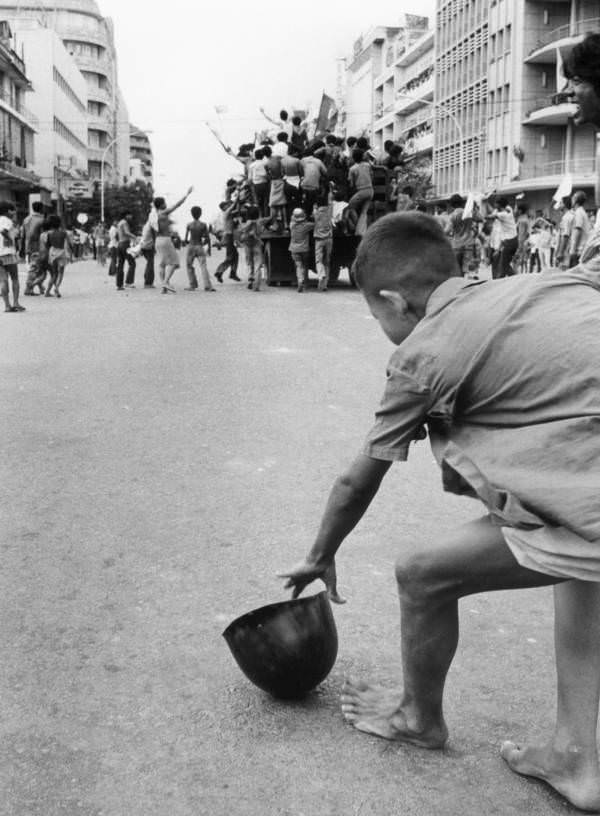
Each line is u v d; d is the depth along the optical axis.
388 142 19.95
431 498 5.41
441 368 2.39
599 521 2.14
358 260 2.63
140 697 3.18
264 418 7.33
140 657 3.46
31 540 4.65
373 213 19.53
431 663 2.76
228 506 5.18
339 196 19.12
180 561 4.36
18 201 70.88
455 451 2.42
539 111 52.59
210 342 11.39
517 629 3.72
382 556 4.46
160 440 6.64
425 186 67.56
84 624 3.72
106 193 91.75
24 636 3.62
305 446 6.50
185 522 4.91
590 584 2.56
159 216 18.89
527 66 55.22
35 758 2.83
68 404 7.85
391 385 2.49
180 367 9.62
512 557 2.51
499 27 59.03
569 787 2.60
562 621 2.61
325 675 3.12
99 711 3.09
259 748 2.88
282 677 3.04
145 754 2.85
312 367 9.59
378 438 2.54
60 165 92.06
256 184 19.16
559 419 2.27
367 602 3.93
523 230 25.56
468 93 66.44
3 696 3.18
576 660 2.60
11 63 62.78
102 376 9.13
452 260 2.59
